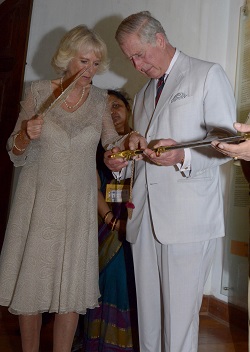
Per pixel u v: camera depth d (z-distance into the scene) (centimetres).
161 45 216
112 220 274
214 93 203
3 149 419
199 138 207
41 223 209
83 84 215
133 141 213
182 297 209
